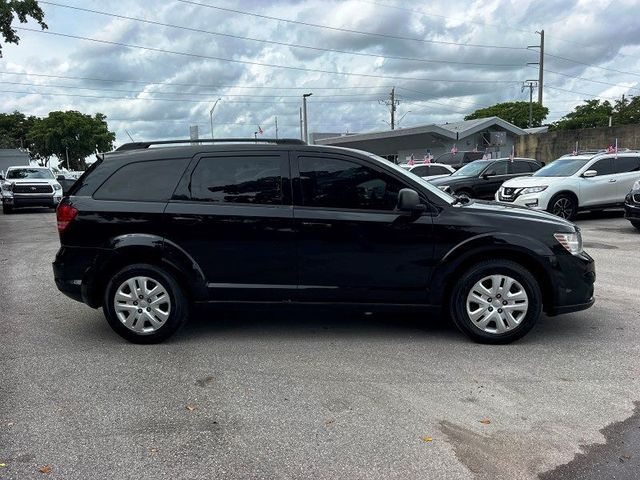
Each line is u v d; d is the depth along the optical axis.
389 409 3.73
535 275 5.00
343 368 4.45
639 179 12.64
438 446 3.26
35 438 3.38
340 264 4.90
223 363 4.57
